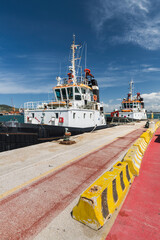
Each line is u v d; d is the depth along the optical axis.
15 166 5.69
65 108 12.88
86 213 2.69
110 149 8.52
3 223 2.74
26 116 14.65
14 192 3.81
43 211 3.09
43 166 5.71
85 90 16.22
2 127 8.16
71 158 6.76
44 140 10.40
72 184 4.29
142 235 2.45
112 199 3.15
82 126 14.38
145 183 4.31
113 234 2.49
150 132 12.19
